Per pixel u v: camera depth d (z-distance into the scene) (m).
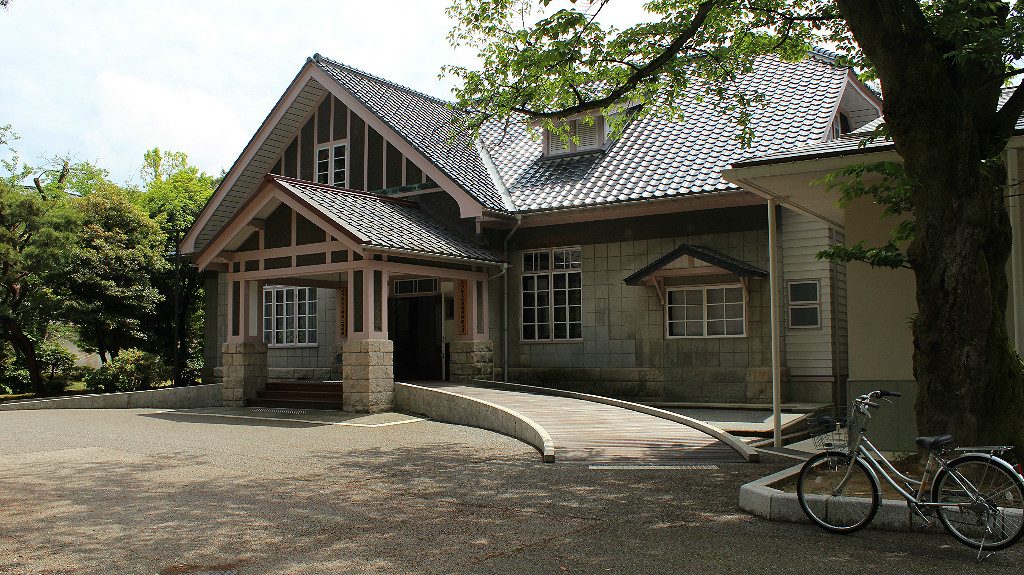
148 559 5.77
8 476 9.52
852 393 9.58
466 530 6.57
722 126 18.05
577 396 16.05
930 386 7.39
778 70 18.98
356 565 5.57
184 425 14.82
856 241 9.73
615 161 18.67
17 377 27.03
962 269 7.18
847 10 7.61
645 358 17.20
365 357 15.67
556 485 8.58
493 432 13.19
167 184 39.62
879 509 6.36
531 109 12.88
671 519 6.91
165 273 27.28
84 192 38.81
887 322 9.54
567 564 5.54
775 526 6.58
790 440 12.21
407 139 19.02
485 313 18.42
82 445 12.27
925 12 7.87
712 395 16.41
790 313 15.95
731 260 16.20
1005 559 5.53
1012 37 6.89
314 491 8.36
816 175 9.37
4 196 23.94
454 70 12.80
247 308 17.83
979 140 7.59
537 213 17.89
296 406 17.00
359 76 21.56
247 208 16.97
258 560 5.72
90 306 24.28
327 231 15.84
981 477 5.75
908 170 7.43
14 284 24.28
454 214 19.11
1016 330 8.65
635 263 17.45
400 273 16.47
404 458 10.59
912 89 7.21
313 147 21.05
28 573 5.47
